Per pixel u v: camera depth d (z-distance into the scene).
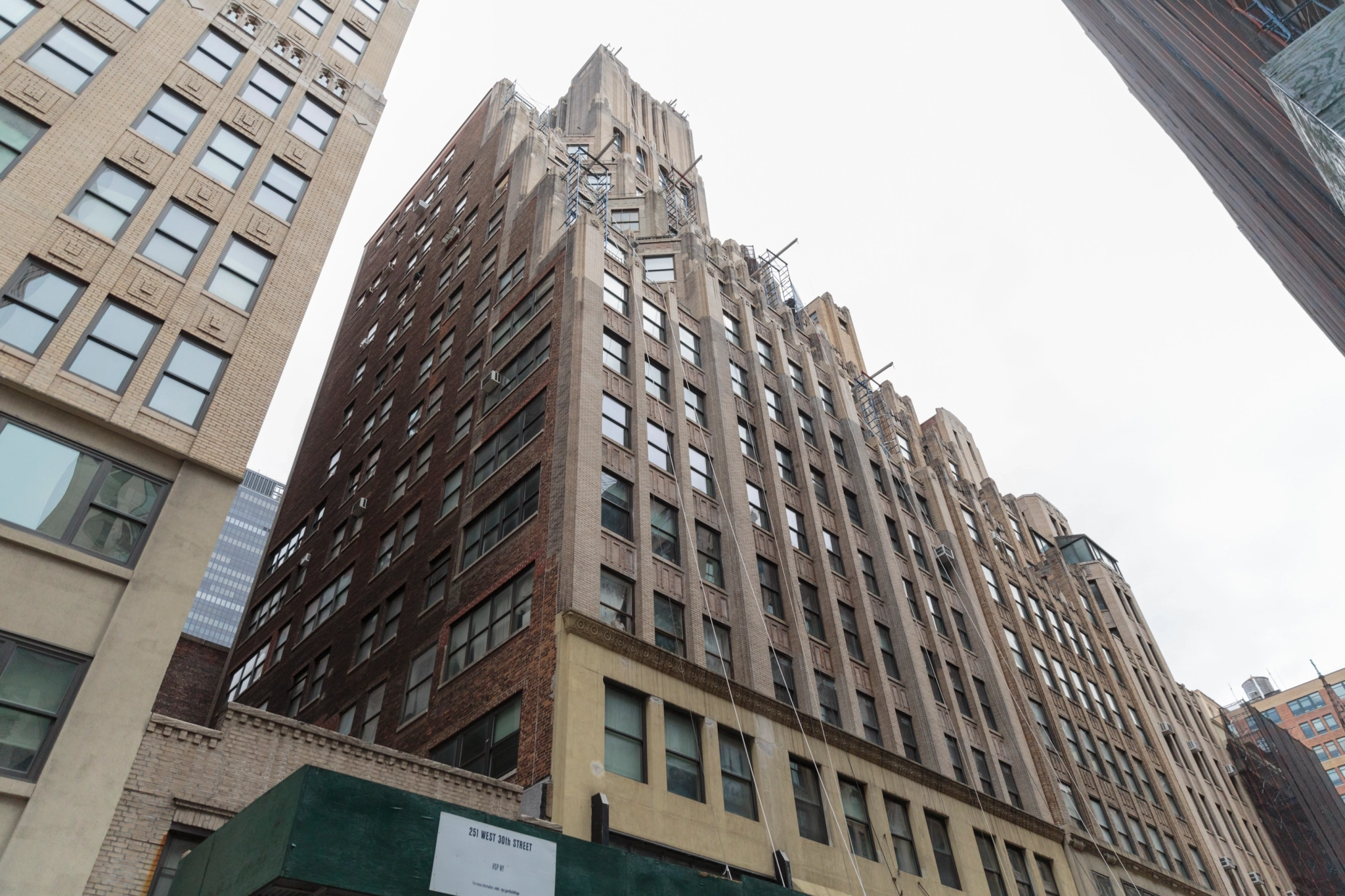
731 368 41.22
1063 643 54.19
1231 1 21.53
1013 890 33.53
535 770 22.47
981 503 59.84
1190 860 48.00
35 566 16.14
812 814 27.69
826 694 32.72
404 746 28.17
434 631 30.66
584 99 62.34
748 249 55.69
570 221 41.41
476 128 60.72
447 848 14.05
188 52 25.12
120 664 16.08
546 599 26.17
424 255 55.41
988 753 38.53
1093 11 38.56
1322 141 14.62
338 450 49.94
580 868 15.81
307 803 12.84
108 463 17.94
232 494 19.20
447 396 40.88
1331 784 75.94
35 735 14.83
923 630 41.00
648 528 29.80
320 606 40.69
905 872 29.30
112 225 20.64
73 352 18.44
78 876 14.08
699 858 23.34
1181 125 35.38
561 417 30.84
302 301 23.31
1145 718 55.94
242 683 43.25
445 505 35.22
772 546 35.22
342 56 29.95
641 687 25.20
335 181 26.56
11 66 20.52
